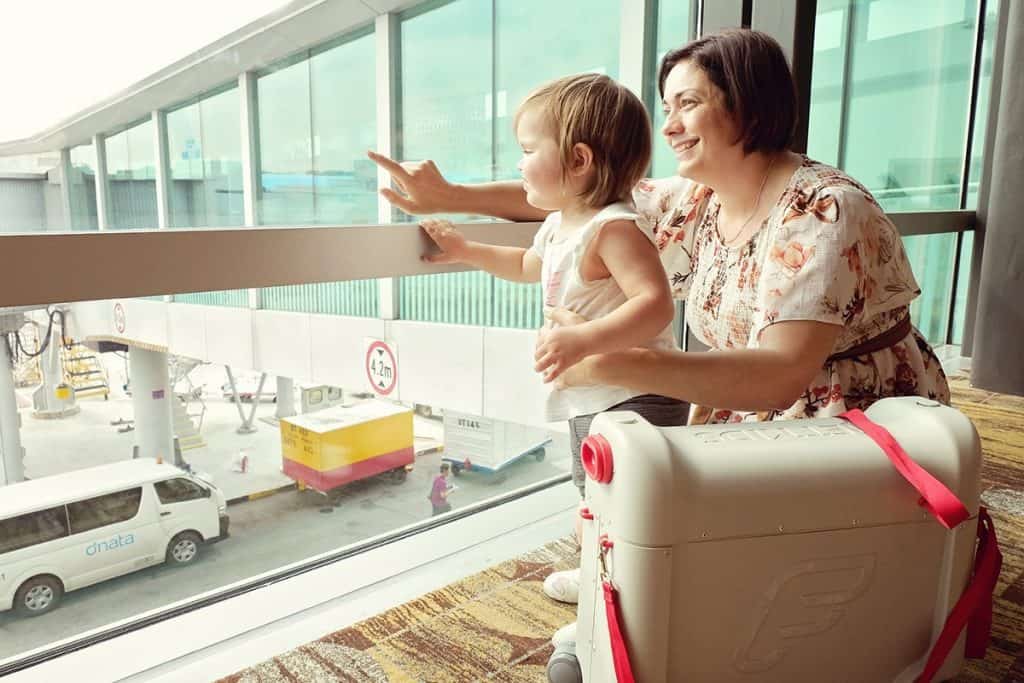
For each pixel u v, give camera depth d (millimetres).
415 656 1036
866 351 995
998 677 1000
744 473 707
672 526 689
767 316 876
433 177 1261
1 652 1896
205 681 975
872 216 909
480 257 1229
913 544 782
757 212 994
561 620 1139
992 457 2010
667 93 976
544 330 832
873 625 794
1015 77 2582
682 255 1184
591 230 961
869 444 764
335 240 1120
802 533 733
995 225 2688
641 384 812
